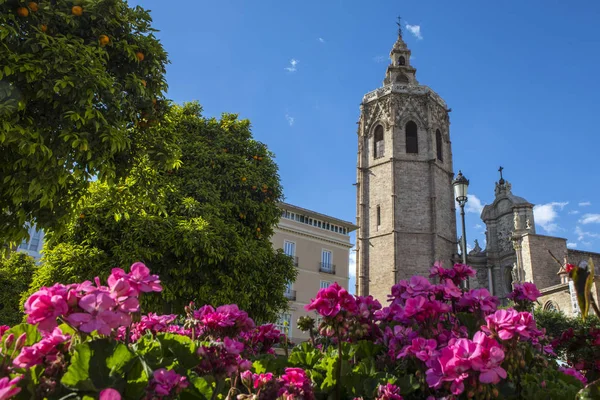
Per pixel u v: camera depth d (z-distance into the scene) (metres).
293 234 49.19
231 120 18.91
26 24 7.71
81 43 8.17
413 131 65.81
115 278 2.74
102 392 2.14
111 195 10.89
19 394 2.26
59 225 9.05
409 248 59.84
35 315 2.42
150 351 3.26
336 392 3.77
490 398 3.14
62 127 7.89
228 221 16.11
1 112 6.72
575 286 2.62
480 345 3.02
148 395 2.45
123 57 9.27
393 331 4.79
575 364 5.26
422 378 3.65
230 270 15.02
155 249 13.98
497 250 58.38
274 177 17.97
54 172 7.75
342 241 52.62
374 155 65.62
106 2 8.44
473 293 4.87
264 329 5.42
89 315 2.42
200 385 2.92
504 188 59.25
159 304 13.88
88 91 7.65
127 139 8.51
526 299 5.09
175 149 10.68
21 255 31.27
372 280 60.22
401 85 66.75
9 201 8.21
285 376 3.20
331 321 3.72
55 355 2.42
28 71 7.29
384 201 62.16
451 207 64.88
